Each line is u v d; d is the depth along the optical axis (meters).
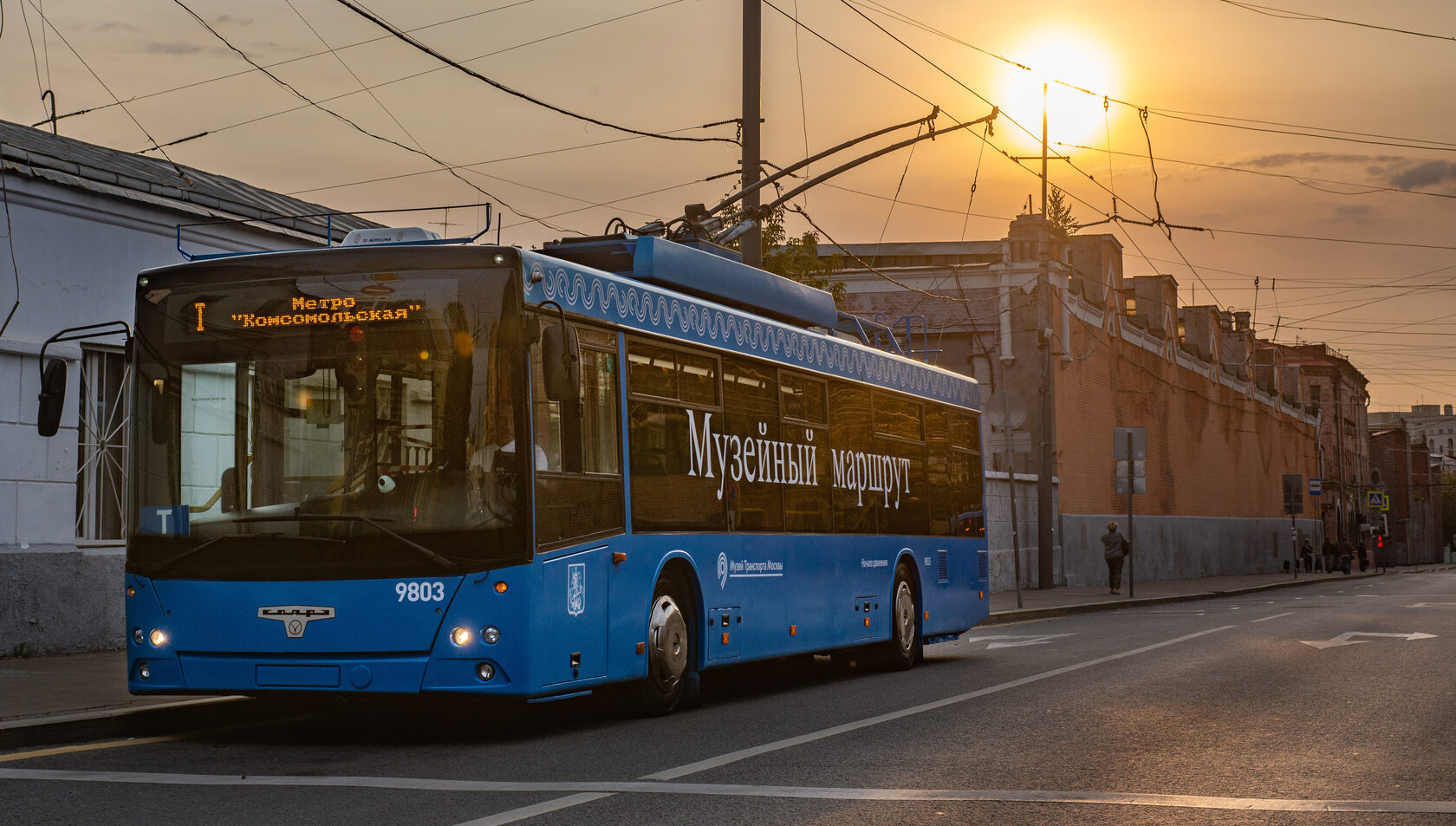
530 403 9.41
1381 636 19.19
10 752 9.09
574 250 11.90
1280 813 6.95
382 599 9.18
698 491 11.71
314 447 9.41
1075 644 18.89
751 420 12.71
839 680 14.55
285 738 9.95
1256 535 67.81
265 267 9.66
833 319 15.16
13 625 14.02
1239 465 65.62
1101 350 46.41
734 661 12.13
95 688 11.38
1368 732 9.84
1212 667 14.85
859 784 7.79
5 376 14.17
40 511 14.48
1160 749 9.05
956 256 53.31
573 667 9.78
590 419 10.23
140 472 9.74
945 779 7.93
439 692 9.12
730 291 12.88
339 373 9.45
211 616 9.43
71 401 14.84
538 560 9.39
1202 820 6.78
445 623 9.13
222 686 9.41
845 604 14.39
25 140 15.94
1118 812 6.97
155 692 9.59
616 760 8.70
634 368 10.89
